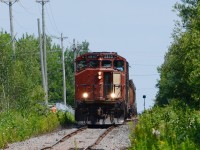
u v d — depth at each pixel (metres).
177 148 33.28
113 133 80.19
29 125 85.75
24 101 101.88
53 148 58.66
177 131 50.31
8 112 88.81
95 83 96.44
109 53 97.50
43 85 129.38
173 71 133.12
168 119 74.81
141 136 37.97
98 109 96.19
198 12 112.31
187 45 106.31
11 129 77.25
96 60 97.31
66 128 96.94
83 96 96.81
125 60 98.94
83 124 97.88
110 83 96.50
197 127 50.41
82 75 97.50
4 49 104.50
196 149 33.03
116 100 95.88
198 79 101.81
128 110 111.06
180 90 124.94
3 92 100.56
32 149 59.00
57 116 105.75
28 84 104.06
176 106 97.75
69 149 57.81
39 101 105.56
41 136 77.50
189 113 73.69
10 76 101.69
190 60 105.62
